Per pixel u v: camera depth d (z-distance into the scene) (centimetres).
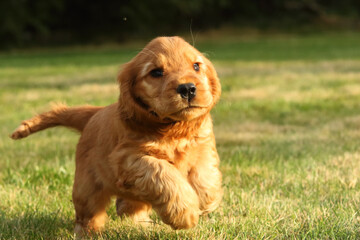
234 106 1195
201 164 410
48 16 4256
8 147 848
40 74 2138
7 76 2084
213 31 4703
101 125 454
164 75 389
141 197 388
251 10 4934
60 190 600
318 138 841
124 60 2802
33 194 580
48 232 470
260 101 1256
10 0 3981
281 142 823
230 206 513
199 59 410
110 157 411
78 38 4475
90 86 1606
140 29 4534
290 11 4938
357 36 4166
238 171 648
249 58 2638
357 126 935
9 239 442
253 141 851
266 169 650
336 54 2673
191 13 4675
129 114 397
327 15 4897
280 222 459
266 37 4466
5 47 4078
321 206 500
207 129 417
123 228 456
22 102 1312
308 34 4509
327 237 406
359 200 512
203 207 408
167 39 414
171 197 370
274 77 1738
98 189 457
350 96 1290
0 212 519
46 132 991
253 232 427
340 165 659
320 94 1338
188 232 440
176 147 402
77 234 455
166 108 370
